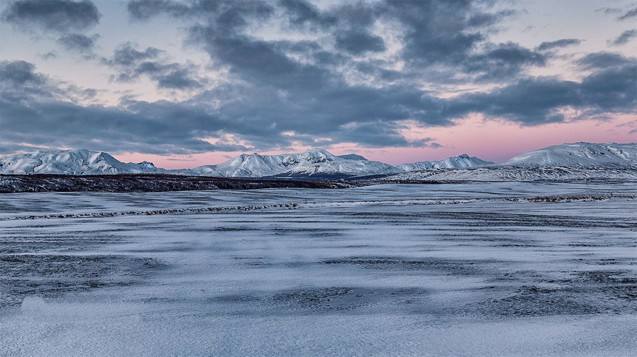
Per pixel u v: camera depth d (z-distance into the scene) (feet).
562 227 88.38
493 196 241.55
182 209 143.64
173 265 50.83
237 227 90.79
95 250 61.87
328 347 24.93
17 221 104.78
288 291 38.58
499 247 62.90
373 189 307.78
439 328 28.22
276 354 23.95
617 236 74.13
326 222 100.37
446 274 45.03
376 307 33.42
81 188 239.91
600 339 25.94
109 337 26.86
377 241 69.72
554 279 42.27
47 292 38.50
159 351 24.52
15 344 25.76
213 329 28.27
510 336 26.58
